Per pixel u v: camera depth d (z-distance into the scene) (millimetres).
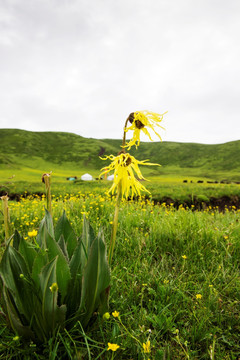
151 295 2301
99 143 160750
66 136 170375
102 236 1832
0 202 7102
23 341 1692
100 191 14414
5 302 1743
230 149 146125
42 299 1639
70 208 5051
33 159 125250
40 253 1669
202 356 1712
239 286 2439
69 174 95375
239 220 4727
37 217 4734
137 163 1735
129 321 1965
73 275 1843
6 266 1682
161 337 1875
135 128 1629
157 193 15797
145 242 3324
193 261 3037
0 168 84812
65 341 1650
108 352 1651
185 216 4438
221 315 2057
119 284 2434
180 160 147625
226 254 3109
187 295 2375
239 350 1803
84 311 1788
